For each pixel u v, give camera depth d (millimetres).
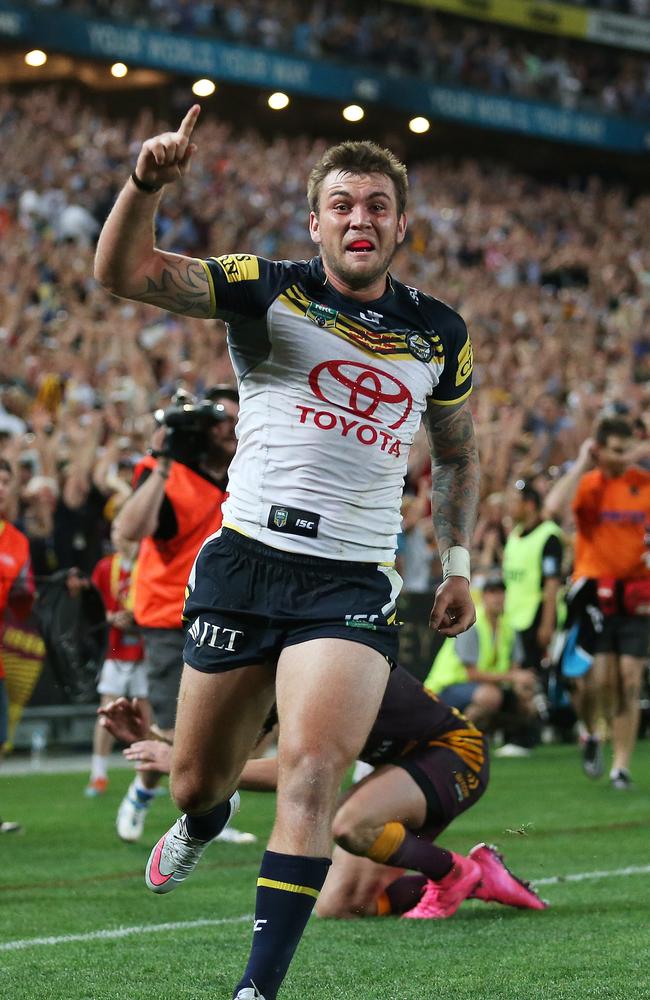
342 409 5367
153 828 11781
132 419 20875
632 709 14438
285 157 42000
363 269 5320
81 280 28484
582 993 6070
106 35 39719
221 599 5398
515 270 42531
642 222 50188
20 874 9570
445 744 7961
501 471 21953
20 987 6234
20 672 12789
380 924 7750
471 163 49219
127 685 13961
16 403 20828
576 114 50750
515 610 17766
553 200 49594
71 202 32500
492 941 7227
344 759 5055
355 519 5402
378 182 5387
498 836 11289
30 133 35562
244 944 7238
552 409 27016
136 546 10820
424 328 5559
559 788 14531
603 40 52188
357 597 5320
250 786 8008
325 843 4973
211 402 9859
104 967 6672
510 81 49688
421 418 5836
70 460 18734
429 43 47656
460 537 6090
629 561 14211
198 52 41656
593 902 8422
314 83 44312
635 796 13883
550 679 17922
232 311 5293
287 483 5371
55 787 14688
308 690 5098
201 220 36688
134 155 37500
